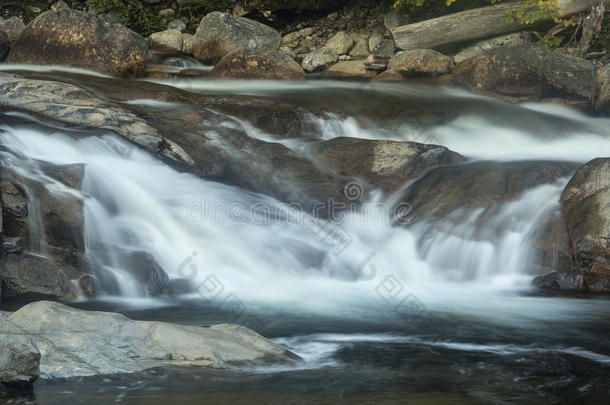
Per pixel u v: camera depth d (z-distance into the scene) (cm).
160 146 807
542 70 1209
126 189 715
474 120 1118
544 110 1196
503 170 797
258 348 404
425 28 1466
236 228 727
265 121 961
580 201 703
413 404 335
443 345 454
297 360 411
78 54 1253
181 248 678
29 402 328
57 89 855
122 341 382
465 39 1459
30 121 794
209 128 905
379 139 952
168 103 986
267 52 1355
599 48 1417
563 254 679
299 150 902
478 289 660
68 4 1703
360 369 395
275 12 1773
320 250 718
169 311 544
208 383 359
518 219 721
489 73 1254
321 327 503
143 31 1700
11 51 1264
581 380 379
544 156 944
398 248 740
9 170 630
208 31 1516
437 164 856
